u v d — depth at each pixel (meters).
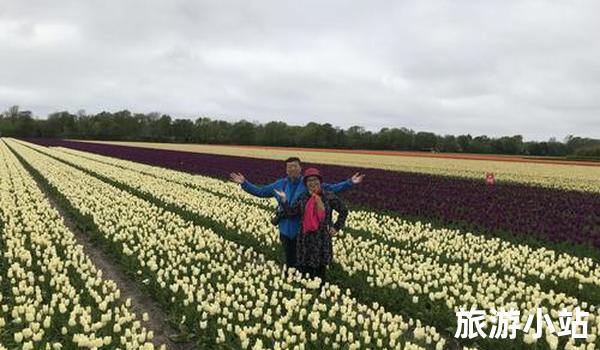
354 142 121.19
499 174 43.19
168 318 9.69
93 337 7.77
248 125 133.25
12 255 12.27
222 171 37.53
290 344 8.37
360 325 9.02
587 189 34.16
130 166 40.56
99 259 13.96
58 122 141.12
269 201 23.05
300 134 125.81
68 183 26.45
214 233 16.33
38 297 9.46
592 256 15.30
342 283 11.80
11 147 68.50
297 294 9.89
